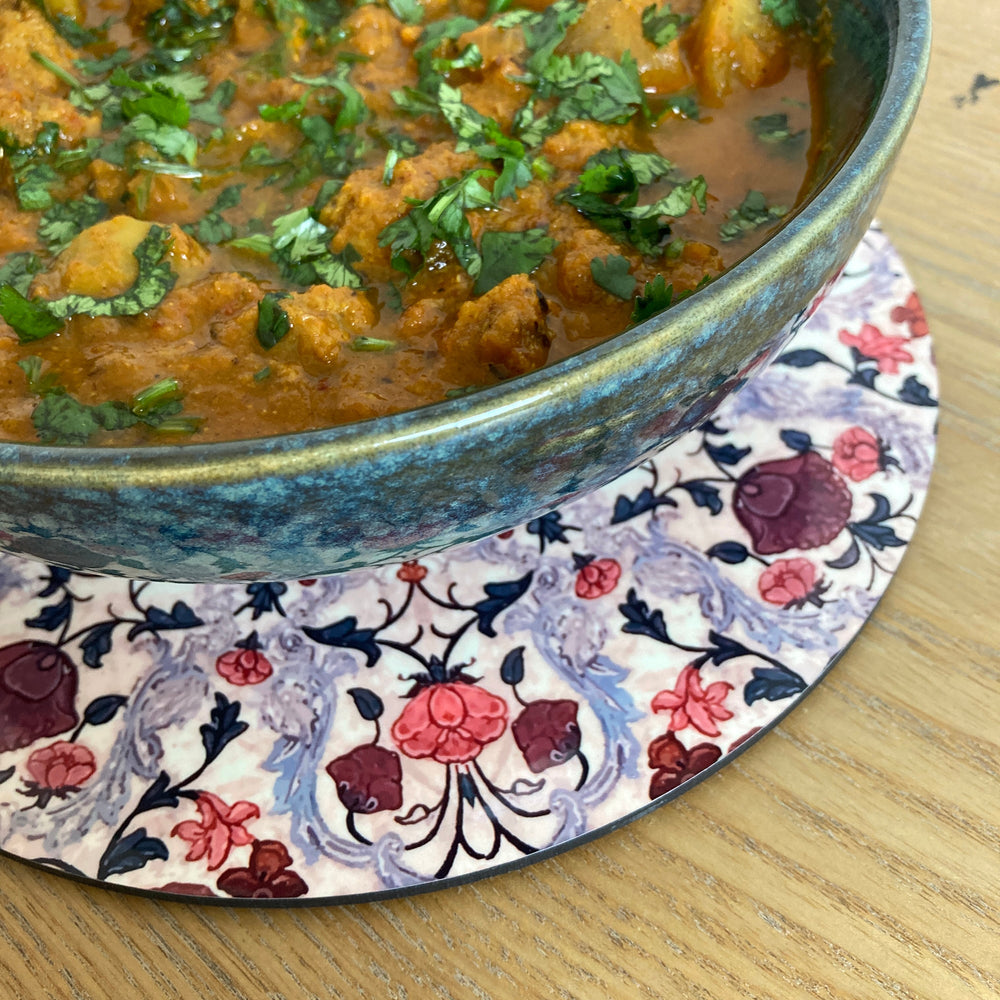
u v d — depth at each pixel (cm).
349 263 27
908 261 35
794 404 32
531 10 32
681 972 23
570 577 29
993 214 36
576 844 25
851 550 29
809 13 29
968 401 32
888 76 24
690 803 25
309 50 32
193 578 23
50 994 24
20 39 31
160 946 24
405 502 20
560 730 26
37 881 25
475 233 27
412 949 24
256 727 26
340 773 26
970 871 24
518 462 20
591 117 29
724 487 30
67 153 30
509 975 24
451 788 25
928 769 26
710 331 20
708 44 29
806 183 27
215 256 27
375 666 27
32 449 19
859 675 27
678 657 27
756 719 26
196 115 30
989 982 23
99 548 21
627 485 30
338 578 29
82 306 26
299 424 24
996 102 39
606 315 25
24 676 27
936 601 28
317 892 24
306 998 23
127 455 19
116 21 33
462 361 24
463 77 31
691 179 28
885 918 24
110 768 26
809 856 25
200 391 25
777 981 23
